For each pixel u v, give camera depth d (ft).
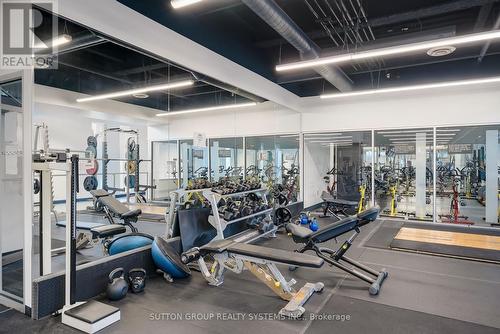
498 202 20.26
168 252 11.57
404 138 23.32
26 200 8.91
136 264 11.16
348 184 26.96
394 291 10.37
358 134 24.71
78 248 13.39
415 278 11.50
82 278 9.44
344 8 12.37
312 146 27.68
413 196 24.29
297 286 10.87
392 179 25.49
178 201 14.62
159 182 21.11
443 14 14.15
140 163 19.89
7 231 9.91
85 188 15.47
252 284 11.05
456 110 20.02
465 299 9.75
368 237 17.63
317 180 28.81
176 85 17.54
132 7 10.93
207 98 23.36
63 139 14.55
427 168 21.88
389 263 13.19
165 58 12.15
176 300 9.73
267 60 19.39
